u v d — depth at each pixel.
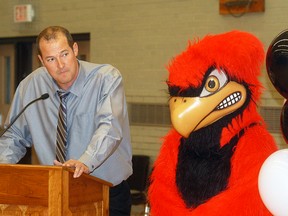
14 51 8.45
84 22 7.76
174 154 2.44
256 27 6.52
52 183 2.11
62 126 2.93
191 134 2.35
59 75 2.77
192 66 2.30
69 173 2.17
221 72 2.28
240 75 2.27
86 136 2.94
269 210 2.09
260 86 2.35
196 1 6.88
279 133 6.11
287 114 2.31
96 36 7.67
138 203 6.27
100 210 2.47
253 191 2.17
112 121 2.76
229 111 2.29
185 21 6.98
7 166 2.16
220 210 2.19
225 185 2.26
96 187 2.43
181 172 2.37
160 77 7.18
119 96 2.90
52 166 2.11
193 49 2.34
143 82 7.31
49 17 8.06
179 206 2.35
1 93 8.53
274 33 6.43
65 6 7.91
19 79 8.45
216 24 6.76
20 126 3.14
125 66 7.45
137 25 7.34
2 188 2.18
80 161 2.54
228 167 2.27
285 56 2.14
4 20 8.45
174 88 2.34
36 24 8.18
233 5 6.57
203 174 2.31
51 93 3.00
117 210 3.13
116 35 7.52
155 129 7.21
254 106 2.35
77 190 2.24
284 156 2.06
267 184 2.04
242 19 6.59
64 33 2.78
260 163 2.21
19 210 2.16
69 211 2.16
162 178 2.44
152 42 7.24
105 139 2.66
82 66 2.94
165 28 7.12
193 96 2.29
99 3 7.62
